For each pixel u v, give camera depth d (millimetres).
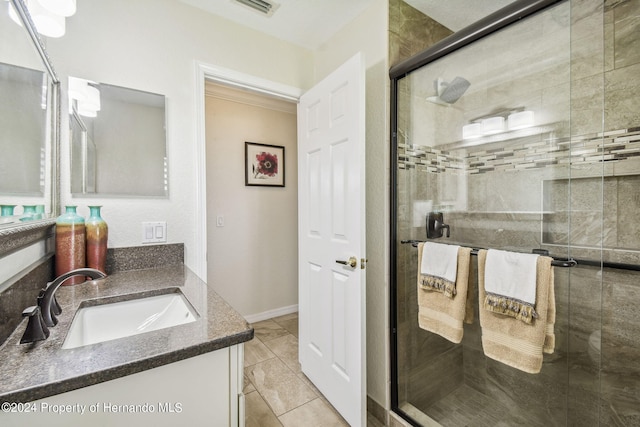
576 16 1224
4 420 507
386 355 1556
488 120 1492
